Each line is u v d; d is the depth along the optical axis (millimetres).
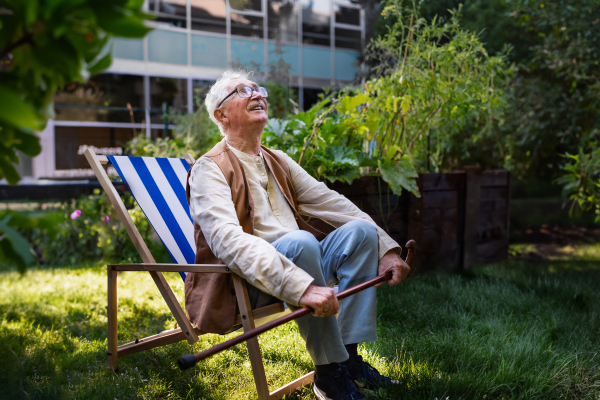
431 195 3789
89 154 2139
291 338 2430
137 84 10250
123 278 4016
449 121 3900
